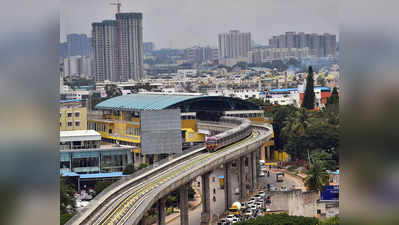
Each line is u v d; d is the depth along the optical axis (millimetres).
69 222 147625
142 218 169250
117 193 187125
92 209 160750
